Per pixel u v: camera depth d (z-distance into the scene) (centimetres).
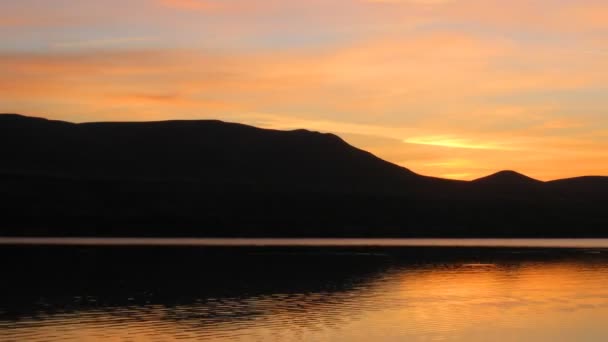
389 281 4547
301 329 2936
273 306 3509
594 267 5603
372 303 3616
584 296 3906
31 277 4528
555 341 2750
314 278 4662
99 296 3791
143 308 3428
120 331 2889
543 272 5172
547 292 4053
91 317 3184
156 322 3078
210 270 5100
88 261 5619
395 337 2794
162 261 5734
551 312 3372
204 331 2891
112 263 5484
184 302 3616
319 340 2734
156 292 3969
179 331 2889
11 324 3011
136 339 2752
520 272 5169
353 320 3139
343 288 4178
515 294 3972
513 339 2772
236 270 5109
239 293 3947
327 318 3180
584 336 2838
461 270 5288
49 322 3061
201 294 3900
